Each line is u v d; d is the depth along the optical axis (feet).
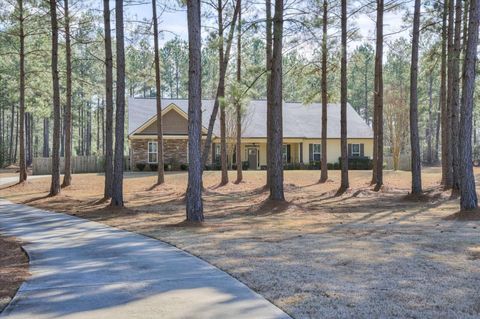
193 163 43.27
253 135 129.29
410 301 18.84
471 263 25.09
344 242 31.94
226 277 23.49
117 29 55.06
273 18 51.98
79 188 85.15
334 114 143.74
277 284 21.85
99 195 74.02
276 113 54.39
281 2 52.01
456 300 18.86
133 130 127.44
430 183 85.05
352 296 19.69
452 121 64.44
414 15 62.03
